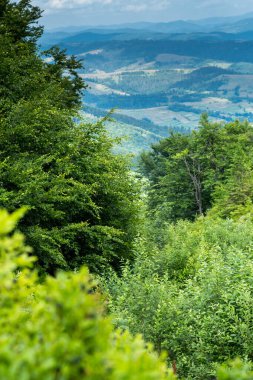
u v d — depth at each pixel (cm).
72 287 200
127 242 1755
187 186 5156
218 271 1005
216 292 962
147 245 1730
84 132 1750
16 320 210
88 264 1520
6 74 1956
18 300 217
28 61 2189
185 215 5150
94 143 1758
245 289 933
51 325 192
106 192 1672
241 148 4925
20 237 202
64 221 1548
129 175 1959
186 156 5222
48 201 1405
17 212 194
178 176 5162
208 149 5066
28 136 1546
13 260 202
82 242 1627
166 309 947
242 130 5672
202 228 2116
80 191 1463
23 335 198
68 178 1591
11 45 2256
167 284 1127
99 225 1627
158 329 898
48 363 166
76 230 1536
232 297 915
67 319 190
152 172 7362
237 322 884
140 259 1400
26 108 1614
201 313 921
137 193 1977
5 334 199
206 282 1010
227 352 856
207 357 857
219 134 5019
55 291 197
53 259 1377
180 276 1396
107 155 1842
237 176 4284
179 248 1656
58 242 1466
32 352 170
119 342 249
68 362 177
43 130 1642
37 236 1276
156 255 1562
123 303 995
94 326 195
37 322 206
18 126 1501
